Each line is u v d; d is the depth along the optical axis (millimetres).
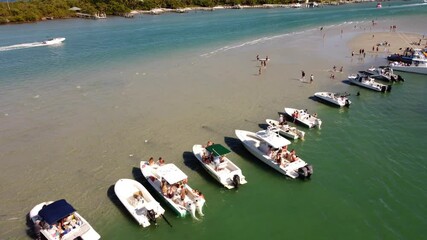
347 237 24578
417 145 36938
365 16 150000
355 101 49125
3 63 66750
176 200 26719
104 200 27312
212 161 31047
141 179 30094
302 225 25719
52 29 111062
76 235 22859
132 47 81750
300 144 36844
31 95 49281
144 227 24828
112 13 151500
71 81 55562
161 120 41125
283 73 59969
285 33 103562
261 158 33219
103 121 40938
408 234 24828
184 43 86688
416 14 151750
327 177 31312
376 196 28828
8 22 123812
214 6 184125
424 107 47375
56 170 31203
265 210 27203
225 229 25203
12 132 38312
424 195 28922
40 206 25766
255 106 45562
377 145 36875
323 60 69375
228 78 56719
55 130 38781
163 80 55750
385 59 70375
